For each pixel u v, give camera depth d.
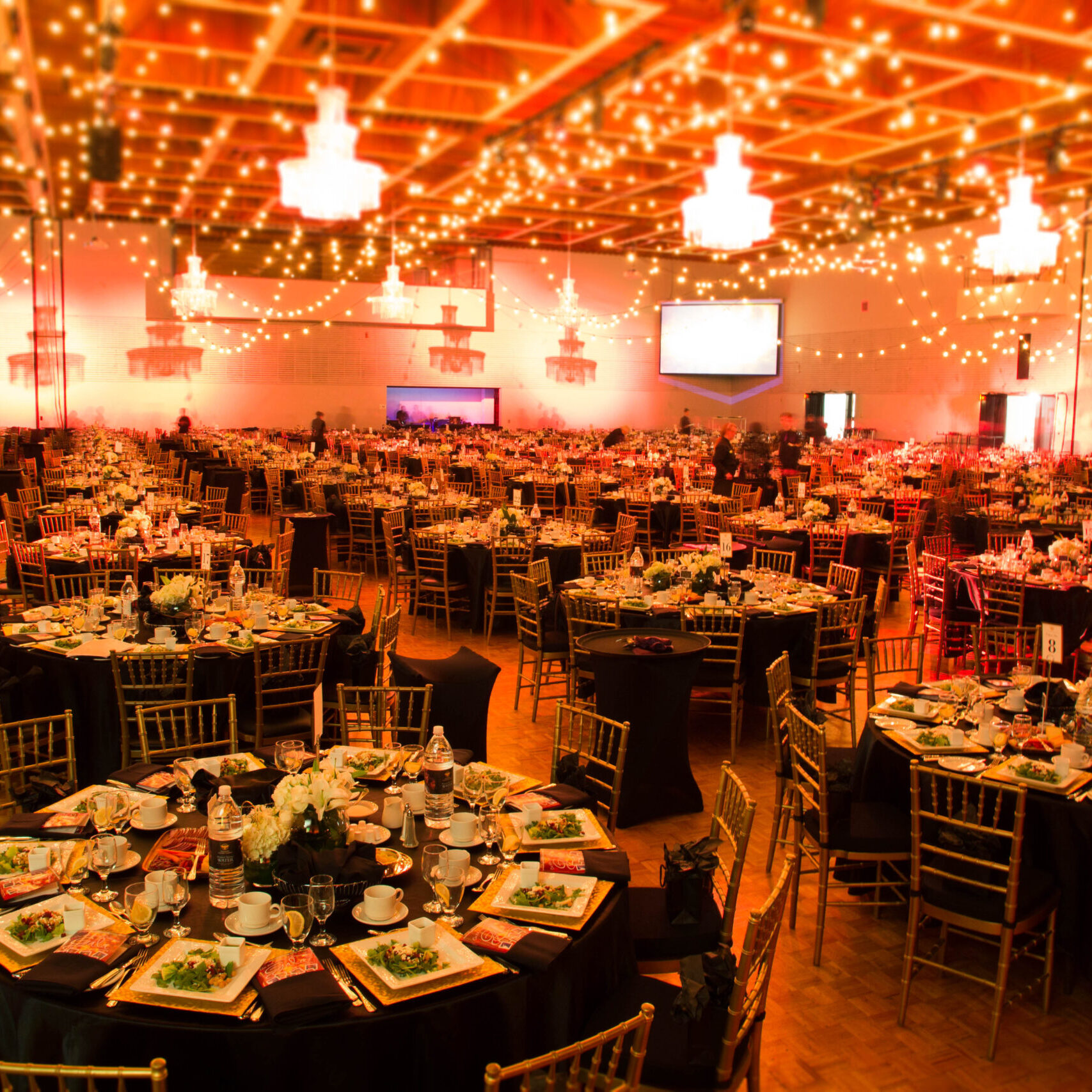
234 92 12.01
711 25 9.82
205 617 6.05
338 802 2.89
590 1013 2.77
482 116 13.05
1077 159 15.62
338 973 2.49
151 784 3.56
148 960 2.53
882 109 13.05
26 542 10.56
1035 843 3.88
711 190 5.66
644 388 29.16
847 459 21.56
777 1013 3.66
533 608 7.04
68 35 10.31
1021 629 5.82
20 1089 2.40
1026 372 20.80
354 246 25.73
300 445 22.36
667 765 5.28
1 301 22.41
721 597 6.57
